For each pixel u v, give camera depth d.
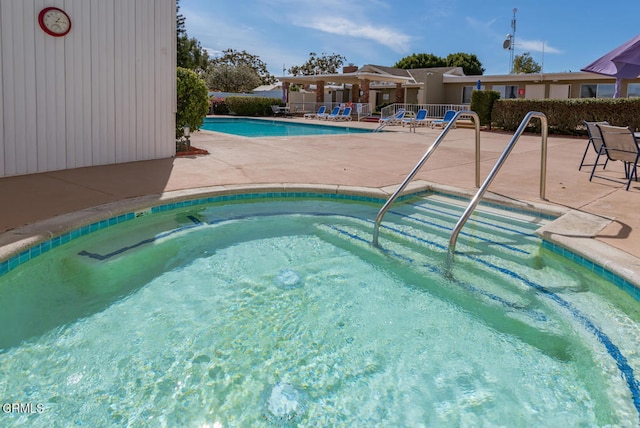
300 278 3.26
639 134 6.17
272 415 1.88
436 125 18.53
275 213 4.79
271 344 2.42
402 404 1.97
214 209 4.86
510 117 15.48
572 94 20.67
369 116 23.97
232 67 42.72
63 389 2.01
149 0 6.89
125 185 5.16
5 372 2.11
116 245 3.76
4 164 5.48
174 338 2.45
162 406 1.92
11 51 5.40
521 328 2.59
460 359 2.31
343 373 2.18
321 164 7.02
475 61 42.31
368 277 3.28
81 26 6.06
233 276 3.27
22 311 2.70
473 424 1.85
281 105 27.45
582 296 2.93
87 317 2.65
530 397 2.01
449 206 5.03
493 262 3.48
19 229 3.41
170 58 7.33
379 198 5.12
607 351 2.33
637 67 7.20
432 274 3.31
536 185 5.57
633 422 1.83
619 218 4.00
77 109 6.16
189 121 8.54
